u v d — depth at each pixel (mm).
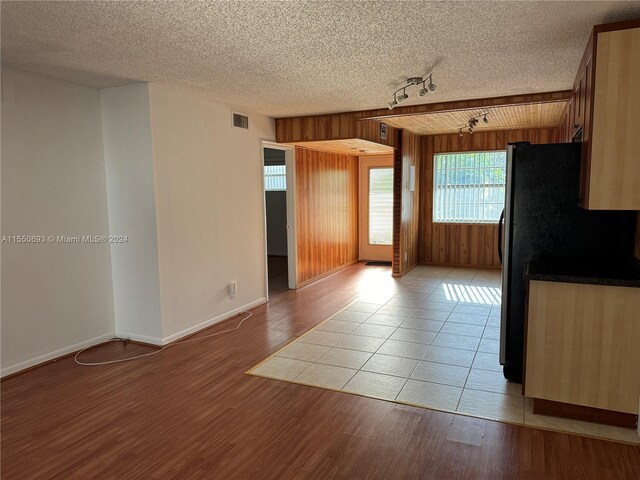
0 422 2717
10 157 3303
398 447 2406
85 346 3920
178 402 2947
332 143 5668
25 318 3451
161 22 2414
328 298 5664
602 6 2275
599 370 2549
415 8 2277
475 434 2523
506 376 3186
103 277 4062
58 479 2186
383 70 3416
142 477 2191
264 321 4684
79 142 3795
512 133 7098
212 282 4543
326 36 2670
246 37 2664
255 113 5117
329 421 2682
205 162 4383
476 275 6953
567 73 3529
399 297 5648
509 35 2693
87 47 2816
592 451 2346
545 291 2602
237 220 4887
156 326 3984
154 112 3795
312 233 6691
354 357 3664
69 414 2805
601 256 2955
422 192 7844
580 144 2906
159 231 3895
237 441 2484
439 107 4730
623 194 2367
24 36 2609
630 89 2309
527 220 3053
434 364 3504
